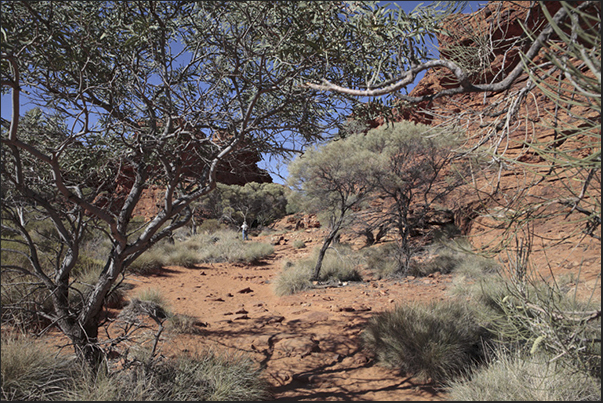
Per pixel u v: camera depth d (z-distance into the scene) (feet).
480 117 6.54
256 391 11.57
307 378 13.09
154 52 9.68
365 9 6.45
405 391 11.96
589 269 20.08
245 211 104.94
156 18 8.54
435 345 13.29
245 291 30.96
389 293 27.53
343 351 15.94
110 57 9.26
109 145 8.70
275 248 68.64
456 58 7.43
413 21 6.37
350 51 7.72
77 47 8.18
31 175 10.59
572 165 3.99
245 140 11.27
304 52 8.01
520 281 8.30
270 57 8.81
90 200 10.93
